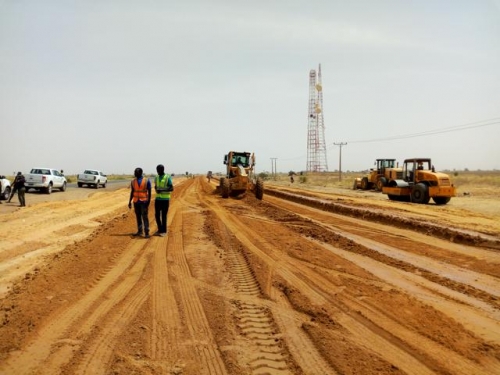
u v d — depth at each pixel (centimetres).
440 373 425
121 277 771
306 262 927
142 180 1196
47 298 640
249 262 900
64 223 1544
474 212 2000
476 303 670
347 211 2011
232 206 2216
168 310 602
